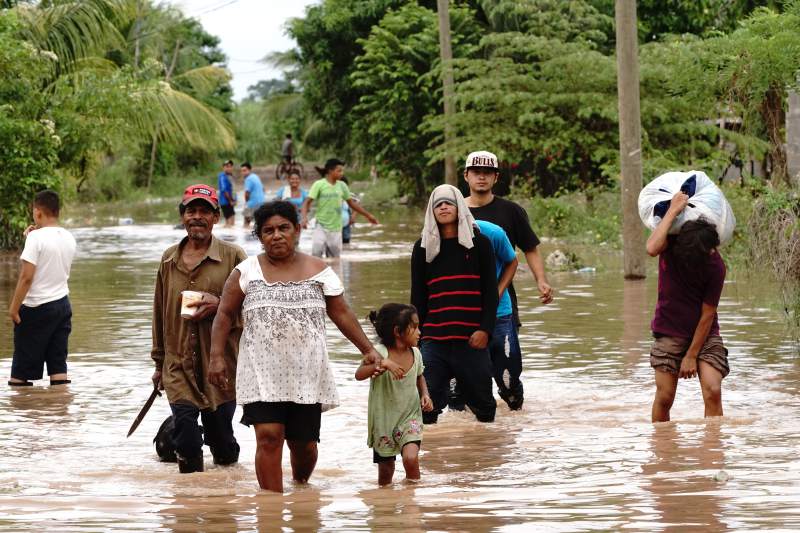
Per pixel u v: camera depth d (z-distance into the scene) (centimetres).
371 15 7094
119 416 1555
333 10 7275
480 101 5066
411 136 6475
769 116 3509
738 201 3153
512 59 5238
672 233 1380
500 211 1600
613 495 961
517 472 1137
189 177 10831
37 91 4159
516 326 1555
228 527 898
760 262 2162
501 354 1531
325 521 912
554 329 2222
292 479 1202
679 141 4816
